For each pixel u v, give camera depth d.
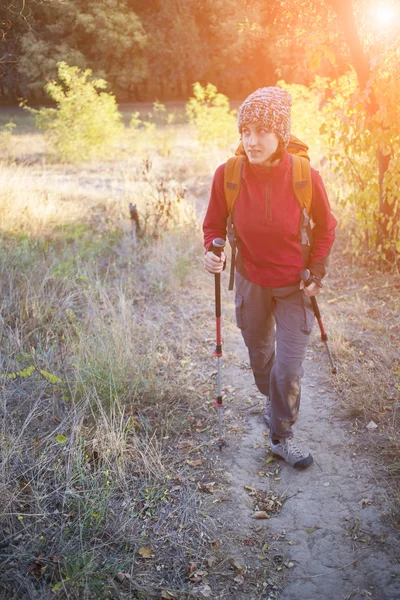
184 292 5.52
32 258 5.84
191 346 4.50
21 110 29.06
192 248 6.37
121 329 4.23
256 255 2.87
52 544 2.56
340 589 2.44
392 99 5.09
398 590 2.39
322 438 3.39
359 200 5.72
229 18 25.78
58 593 2.31
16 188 8.28
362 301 5.07
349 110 5.65
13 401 3.57
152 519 2.79
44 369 3.90
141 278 5.86
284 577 2.52
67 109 13.29
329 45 6.02
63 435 3.24
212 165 11.76
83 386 3.57
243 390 3.93
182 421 3.52
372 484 2.99
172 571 2.51
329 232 2.87
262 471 3.16
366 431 3.40
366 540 2.66
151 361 4.00
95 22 26.09
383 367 3.96
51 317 4.74
